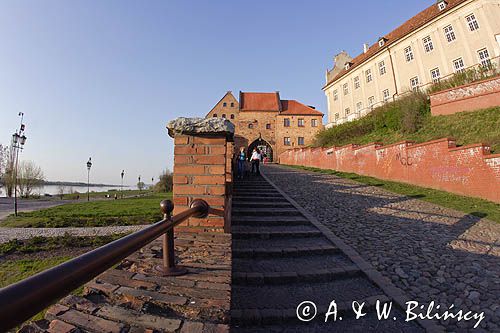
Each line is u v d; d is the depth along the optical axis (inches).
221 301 56.0
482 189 370.0
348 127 912.9
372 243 213.3
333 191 444.8
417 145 480.4
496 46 866.1
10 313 21.6
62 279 29.0
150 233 54.9
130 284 61.6
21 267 283.7
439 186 434.9
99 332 45.3
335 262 180.4
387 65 1240.2
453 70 986.1
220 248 91.1
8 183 1497.3
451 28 999.0
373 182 526.3
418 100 668.7
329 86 1653.5
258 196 380.5
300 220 264.5
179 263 77.0
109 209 659.4
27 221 519.8
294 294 142.6
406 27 1243.8
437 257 186.2
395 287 147.4
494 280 154.6
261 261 182.1
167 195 1280.8
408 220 279.1
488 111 518.0
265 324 120.1
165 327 47.7
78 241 365.7
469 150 390.0
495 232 237.3
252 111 1777.8
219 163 112.0
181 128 111.2
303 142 1731.1
